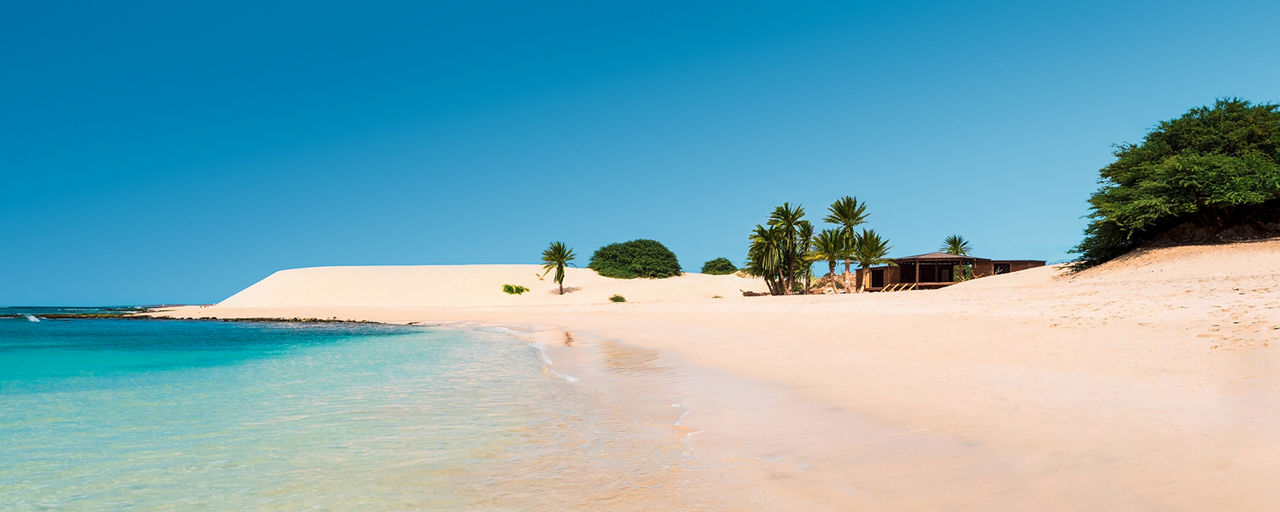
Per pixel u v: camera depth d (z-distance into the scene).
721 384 11.20
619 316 37.69
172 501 5.69
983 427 7.01
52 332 39.56
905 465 5.82
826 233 58.22
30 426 9.09
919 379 10.29
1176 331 11.74
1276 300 13.70
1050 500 4.72
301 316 61.91
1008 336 13.73
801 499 5.10
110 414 9.97
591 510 5.12
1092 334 12.63
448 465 6.60
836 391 9.77
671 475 5.96
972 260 54.06
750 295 61.84
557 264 89.69
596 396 10.75
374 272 103.50
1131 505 4.52
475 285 95.06
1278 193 33.34
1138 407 7.41
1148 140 42.03
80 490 6.07
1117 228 37.19
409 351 21.59
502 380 13.26
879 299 30.09
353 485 6.00
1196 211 35.06
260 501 5.62
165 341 30.11
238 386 13.09
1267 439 5.79
